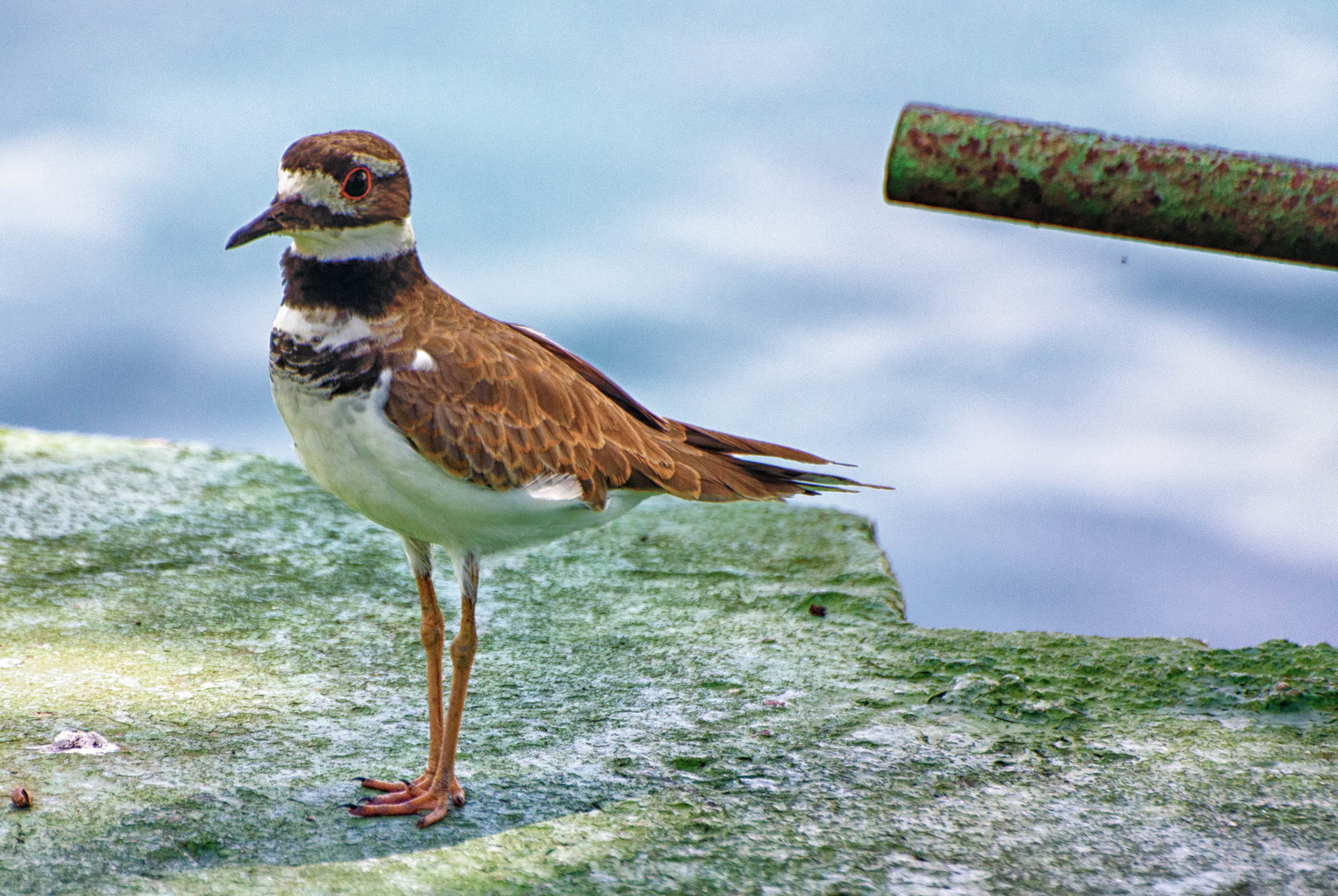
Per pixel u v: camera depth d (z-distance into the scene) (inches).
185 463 626.8
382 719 374.9
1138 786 339.0
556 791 331.0
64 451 626.5
